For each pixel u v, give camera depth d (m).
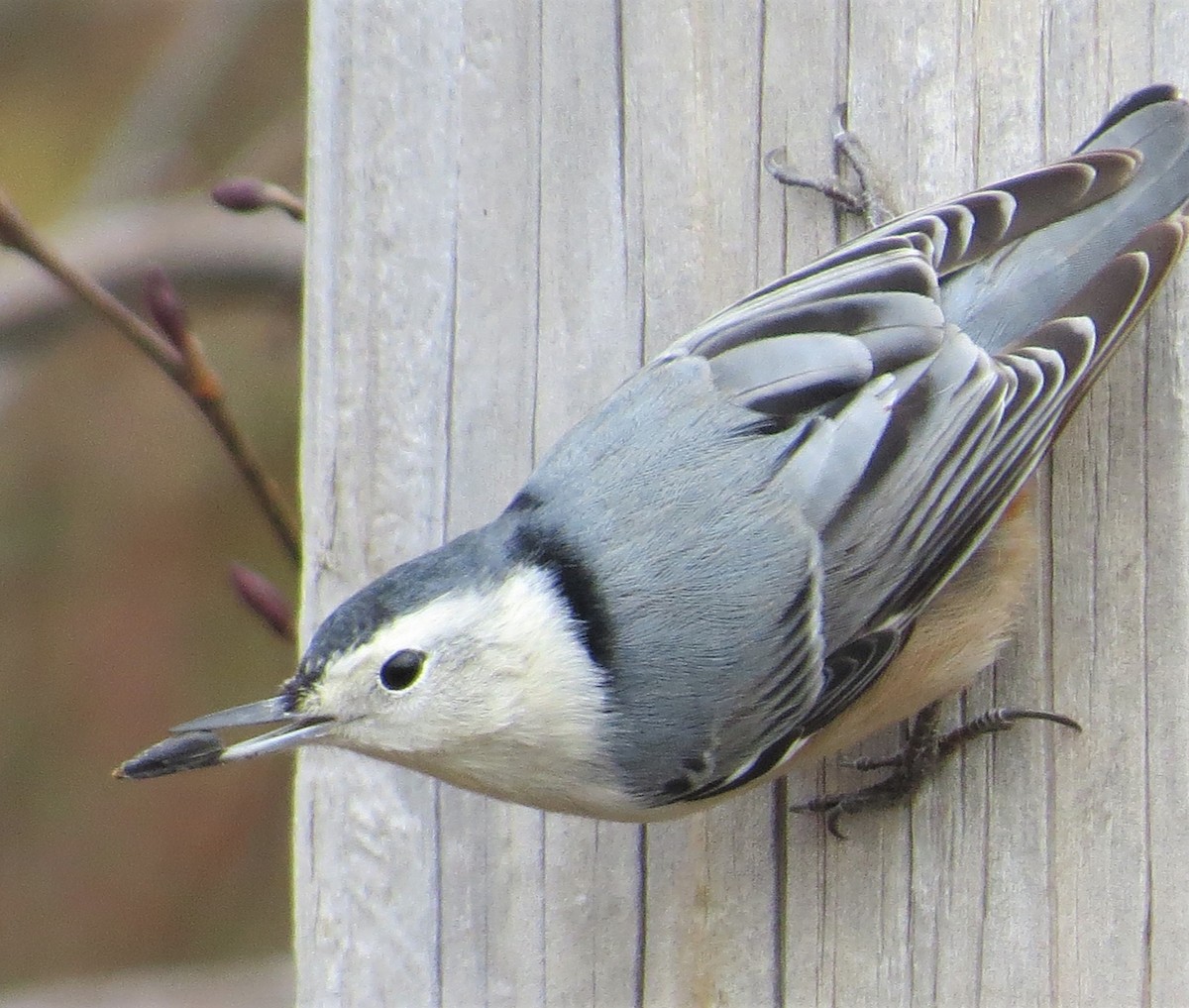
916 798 7.14
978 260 6.89
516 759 6.65
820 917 7.19
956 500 6.68
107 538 11.35
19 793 11.04
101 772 11.08
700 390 6.76
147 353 8.24
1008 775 7.05
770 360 6.74
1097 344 6.61
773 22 7.46
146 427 11.45
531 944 7.44
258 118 11.67
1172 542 6.91
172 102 11.66
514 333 7.64
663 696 6.55
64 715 11.15
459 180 7.72
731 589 6.54
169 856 11.02
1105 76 7.15
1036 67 7.21
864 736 7.17
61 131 11.91
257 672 11.20
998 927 7.03
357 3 7.84
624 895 7.37
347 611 6.63
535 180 7.65
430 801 7.56
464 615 6.55
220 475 11.35
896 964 7.11
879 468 6.64
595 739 6.59
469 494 7.63
